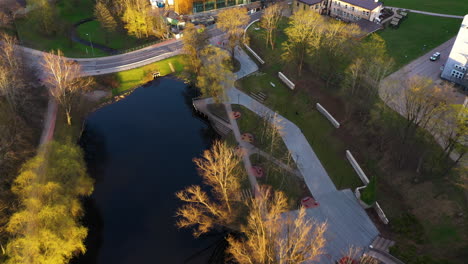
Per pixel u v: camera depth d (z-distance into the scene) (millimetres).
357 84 84688
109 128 88375
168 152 81562
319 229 47531
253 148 78000
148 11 122000
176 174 75812
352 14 124375
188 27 96500
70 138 76438
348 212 62844
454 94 85250
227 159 56906
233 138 81250
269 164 73188
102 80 100812
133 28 116812
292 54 94500
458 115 57688
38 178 56562
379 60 76375
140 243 62594
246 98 93688
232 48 102625
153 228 65125
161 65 108062
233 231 62719
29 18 123875
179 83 103750
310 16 90812
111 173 76188
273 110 88812
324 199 65500
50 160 60969
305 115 86250
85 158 79688
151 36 122938
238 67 104938
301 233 45750
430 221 57969
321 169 72250
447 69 88312
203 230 57406
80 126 87438
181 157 80188
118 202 69875
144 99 98188
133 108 94938
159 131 87688
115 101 97062
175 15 136375
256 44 114125
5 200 58062
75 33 126062
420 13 128000
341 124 81250
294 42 93625
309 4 125375
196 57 97438
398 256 53875
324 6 132500
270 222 46750
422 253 54031
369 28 115188
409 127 70062
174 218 66625
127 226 65438
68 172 59688
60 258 49906
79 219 64250
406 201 62438
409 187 64000
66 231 51188
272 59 106375
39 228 49562
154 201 69938
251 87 97062
